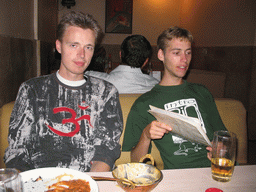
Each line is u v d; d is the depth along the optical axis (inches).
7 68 77.4
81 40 40.6
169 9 245.1
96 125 43.0
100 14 239.5
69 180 25.8
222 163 28.1
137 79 64.1
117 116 44.6
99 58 103.1
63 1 225.3
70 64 41.1
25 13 103.7
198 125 33.2
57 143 40.9
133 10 241.4
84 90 43.3
